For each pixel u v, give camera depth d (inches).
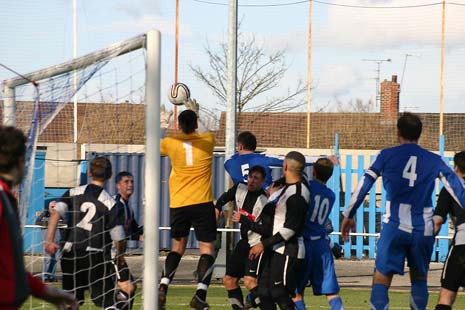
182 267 1176.8
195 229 640.4
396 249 537.0
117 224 550.9
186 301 778.8
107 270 557.3
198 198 636.7
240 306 644.1
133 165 1137.4
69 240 550.0
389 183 537.3
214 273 995.3
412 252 539.2
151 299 484.7
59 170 1161.4
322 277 566.6
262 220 569.3
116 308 556.7
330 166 574.6
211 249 642.2
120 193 580.7
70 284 558.9
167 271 634.8
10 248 289.0
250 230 616.4
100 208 548.7
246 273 617.0
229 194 646.5
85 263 548.4
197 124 647.8
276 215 549.3
